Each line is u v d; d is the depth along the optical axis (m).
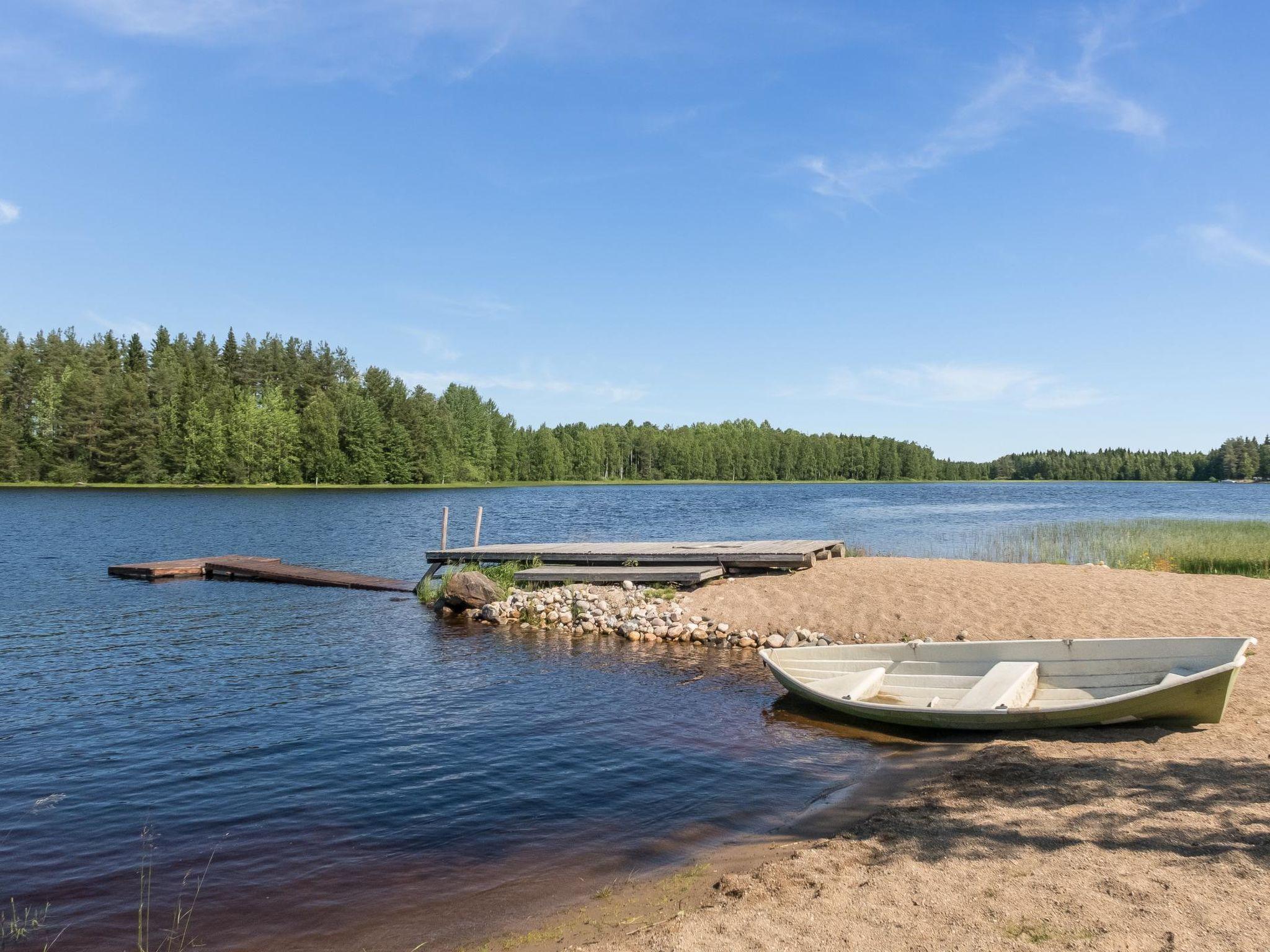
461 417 118.38
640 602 16.41
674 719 9.89
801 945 4.49
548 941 4.91
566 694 11.10
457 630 15.73
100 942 5.05
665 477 141.38
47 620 16.83
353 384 104.75
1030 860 5.38
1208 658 8.52
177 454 83.50
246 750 8.80
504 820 6.93
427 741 9.09
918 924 4.62
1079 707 8.10
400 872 6.00
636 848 6.35
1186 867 5.00
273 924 5.27
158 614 17.53
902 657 10.64
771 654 11.27
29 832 6.74
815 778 7.81
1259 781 6.33
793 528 37.84
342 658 13.34
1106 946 4.19
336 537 35.53
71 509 52.66
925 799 6.87
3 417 80.00
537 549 20.31
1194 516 45.31
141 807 7.28
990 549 26.80
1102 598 14.56
